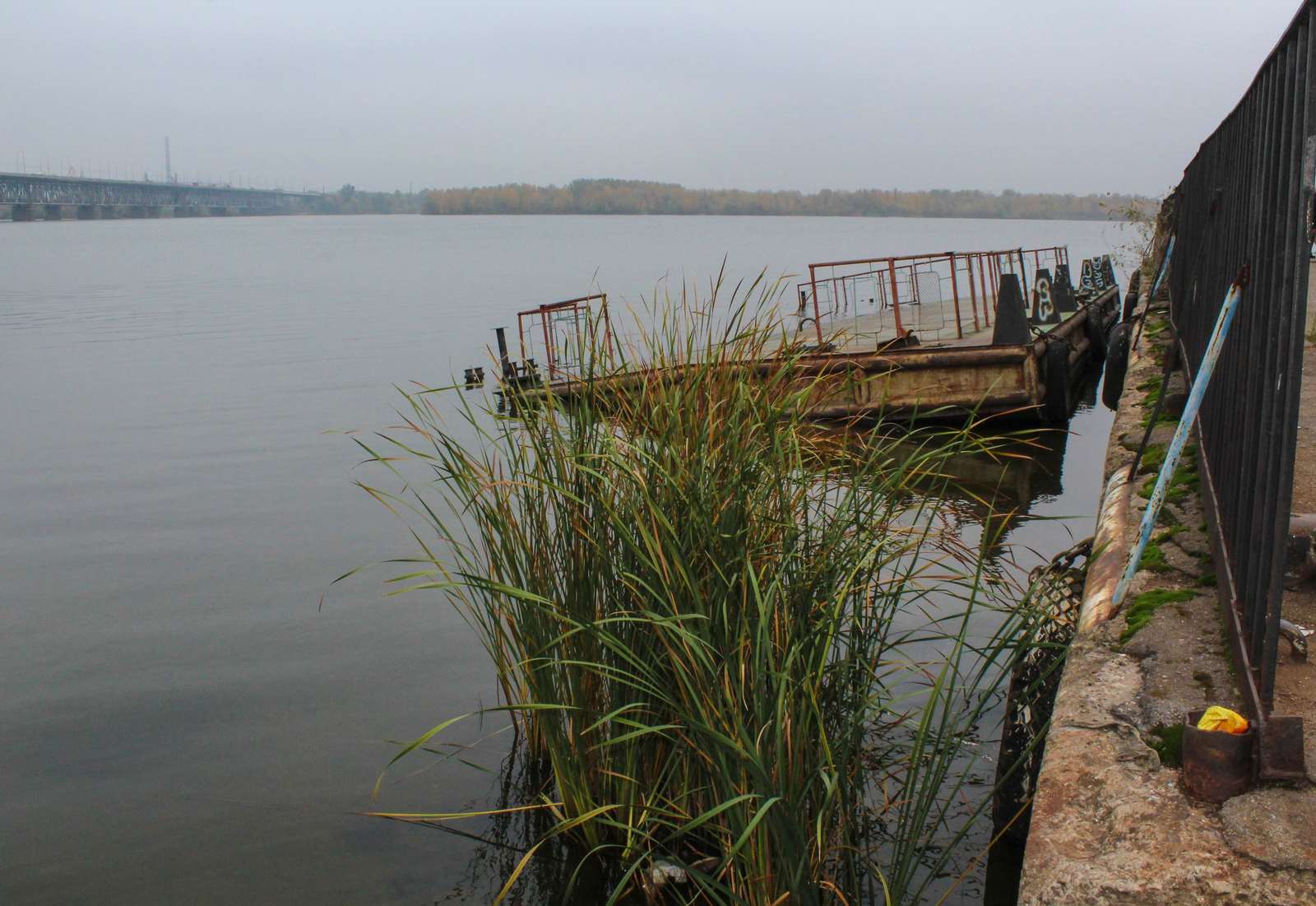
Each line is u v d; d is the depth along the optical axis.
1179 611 3.66
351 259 80.56
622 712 3.87
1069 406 14.27
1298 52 2.68
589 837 4.28
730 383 4.47
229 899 4.17
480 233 169.25
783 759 3.37
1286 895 2.33
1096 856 2.55
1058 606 4.36
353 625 7.20
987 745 4.78
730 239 115.56
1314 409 6.12
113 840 4.62
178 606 7.72
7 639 7.13
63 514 10.53
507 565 4.57
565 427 4.57
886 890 3.45
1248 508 3.20
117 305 38.81
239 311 36.00
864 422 11.97
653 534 3.98
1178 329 8.09
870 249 78.88
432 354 23.45
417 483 11.22
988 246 79.62
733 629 3.82
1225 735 2.64
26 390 18.80
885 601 4.25
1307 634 3.38
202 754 5.38
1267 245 3.11
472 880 4.21
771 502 4.25
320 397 17.61
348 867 4.35
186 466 12.70
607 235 147.25
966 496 9.91
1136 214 21.91
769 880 3.48
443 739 5.42
